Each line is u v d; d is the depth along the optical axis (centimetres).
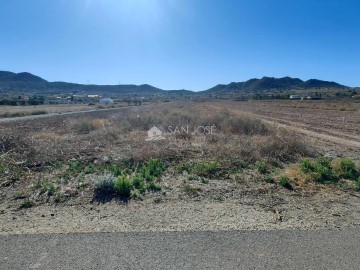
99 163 1076
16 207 667
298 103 8131
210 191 783
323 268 418
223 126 2077
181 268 412
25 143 1359
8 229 545
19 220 591
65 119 3512
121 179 766
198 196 746
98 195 734
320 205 697
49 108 6762
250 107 6750
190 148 1341
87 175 934
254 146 1303
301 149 1353
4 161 1067
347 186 848
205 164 1015
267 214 631
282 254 452
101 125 2398
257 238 504
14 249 462
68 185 813
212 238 502
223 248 467
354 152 1488
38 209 655
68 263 423
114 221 582
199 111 3731
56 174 941
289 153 1295
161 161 1083
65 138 1741
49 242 485
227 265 421
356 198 754
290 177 908
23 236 509
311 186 841
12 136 1455
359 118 3700
